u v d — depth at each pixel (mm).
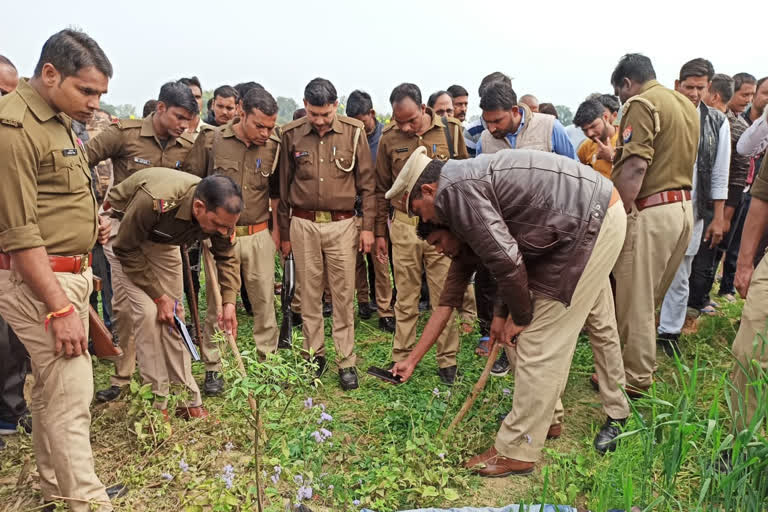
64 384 2436
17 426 3408
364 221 4273
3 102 2248
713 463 2428
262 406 2658
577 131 5121
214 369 4055
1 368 3350
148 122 3980
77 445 2473
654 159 3455
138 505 2715
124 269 3205
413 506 2732
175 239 3264
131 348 3914
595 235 2730
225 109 5562
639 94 3562
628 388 3629
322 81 3848
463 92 6398
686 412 2455
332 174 4000
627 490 2404
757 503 2289
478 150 4383
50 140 2346
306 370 2791
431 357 4578
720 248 5719
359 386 4117
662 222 3447
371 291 5996
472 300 5023
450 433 3160
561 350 2852
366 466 3010
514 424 2949
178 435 3316
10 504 2797
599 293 2959
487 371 3158
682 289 4348
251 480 2760
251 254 4027
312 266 4137
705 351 4371
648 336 3541
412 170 2867
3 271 2375
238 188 2969
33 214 2279
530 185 2697
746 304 2904
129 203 3195
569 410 3727
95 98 2377
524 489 2885
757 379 2635
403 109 3881
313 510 2639
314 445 3016
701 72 4070
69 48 2268
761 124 4062
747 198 5613
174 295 3609
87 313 2654
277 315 5711
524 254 2801
